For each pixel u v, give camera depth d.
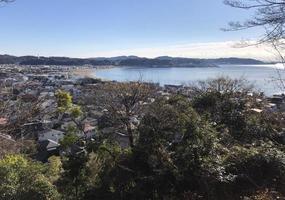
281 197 7.67
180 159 8.96
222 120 13.38
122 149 11.44
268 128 13.01
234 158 8.96
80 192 10.72
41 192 9.45
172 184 8.93
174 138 9.89
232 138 11.38
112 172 9.92
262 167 8.84
